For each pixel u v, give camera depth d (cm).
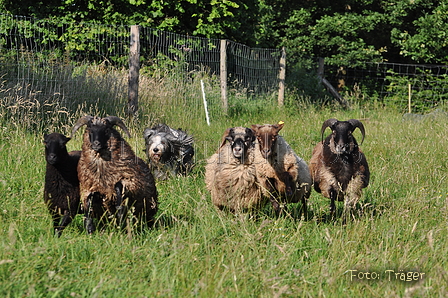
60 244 508
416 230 602
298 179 713
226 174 684
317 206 761
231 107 1548
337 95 2011
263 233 583
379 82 2247
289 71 1992
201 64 1541
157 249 516
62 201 611
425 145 1110
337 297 447
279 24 2144
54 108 1030
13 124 951
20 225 570
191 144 959
